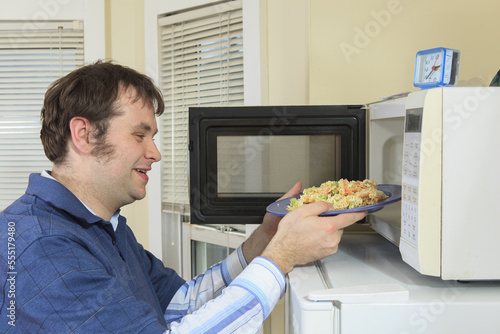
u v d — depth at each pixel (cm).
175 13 200
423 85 95
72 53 229
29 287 75
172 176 205
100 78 88
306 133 120
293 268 96
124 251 98
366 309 73
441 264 77
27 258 76
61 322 74
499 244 76
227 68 181
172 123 204
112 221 97
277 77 166
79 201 87
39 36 228
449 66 90
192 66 197
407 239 82
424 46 130
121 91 89
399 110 93
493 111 76
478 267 77
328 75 139
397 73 133
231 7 175
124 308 77
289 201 109
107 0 223
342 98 138
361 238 121
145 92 92
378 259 99
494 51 126
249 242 112
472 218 77
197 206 123
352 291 75
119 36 223
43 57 231
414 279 85
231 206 123
